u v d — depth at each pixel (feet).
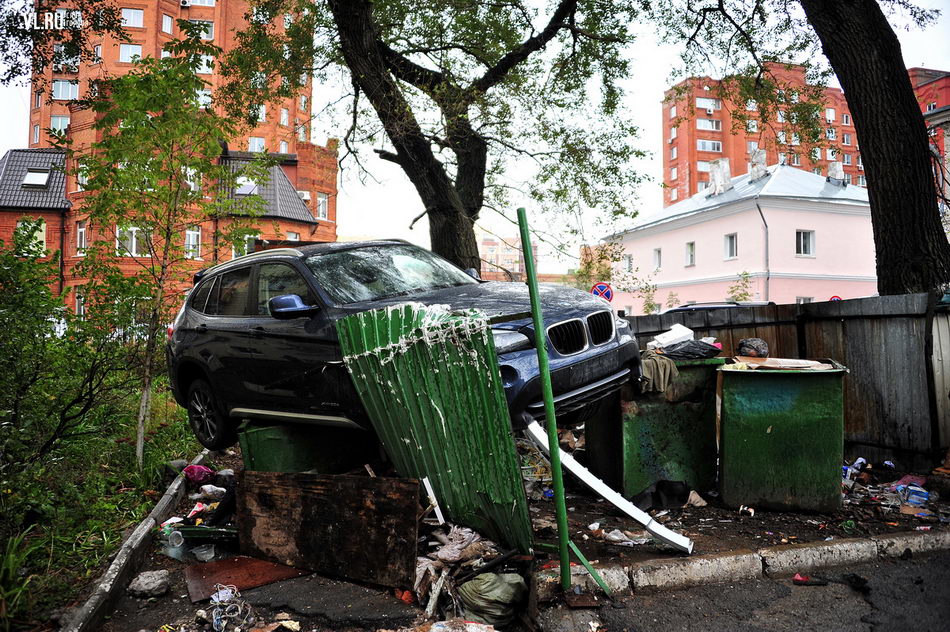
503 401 11.91
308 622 11.29
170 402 31.42
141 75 19.84
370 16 34.50
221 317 20.39
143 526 15.29
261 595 12.37
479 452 12.53
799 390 15.85
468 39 44.45
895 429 19.95
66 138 19.51
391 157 38.99
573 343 14.98
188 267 21.35
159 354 22.52
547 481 18.90
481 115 38.58
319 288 17.13
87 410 16.85
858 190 115.85
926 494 16.71
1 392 14.66
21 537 12.46
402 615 11.20
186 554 14.73
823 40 26.71
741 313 25.44
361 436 18.20
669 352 17.52
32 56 35.24
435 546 12.82
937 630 10.09
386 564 12.20
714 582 12.28
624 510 13.00
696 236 123.75
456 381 12.60
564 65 45.78
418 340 13.08
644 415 17.02
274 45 42.14
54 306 16.38
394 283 17.89
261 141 144.05
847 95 26.35
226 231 21.25
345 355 14.99
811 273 110.22
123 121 19.70
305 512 13.64
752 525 15.14
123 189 19.48
